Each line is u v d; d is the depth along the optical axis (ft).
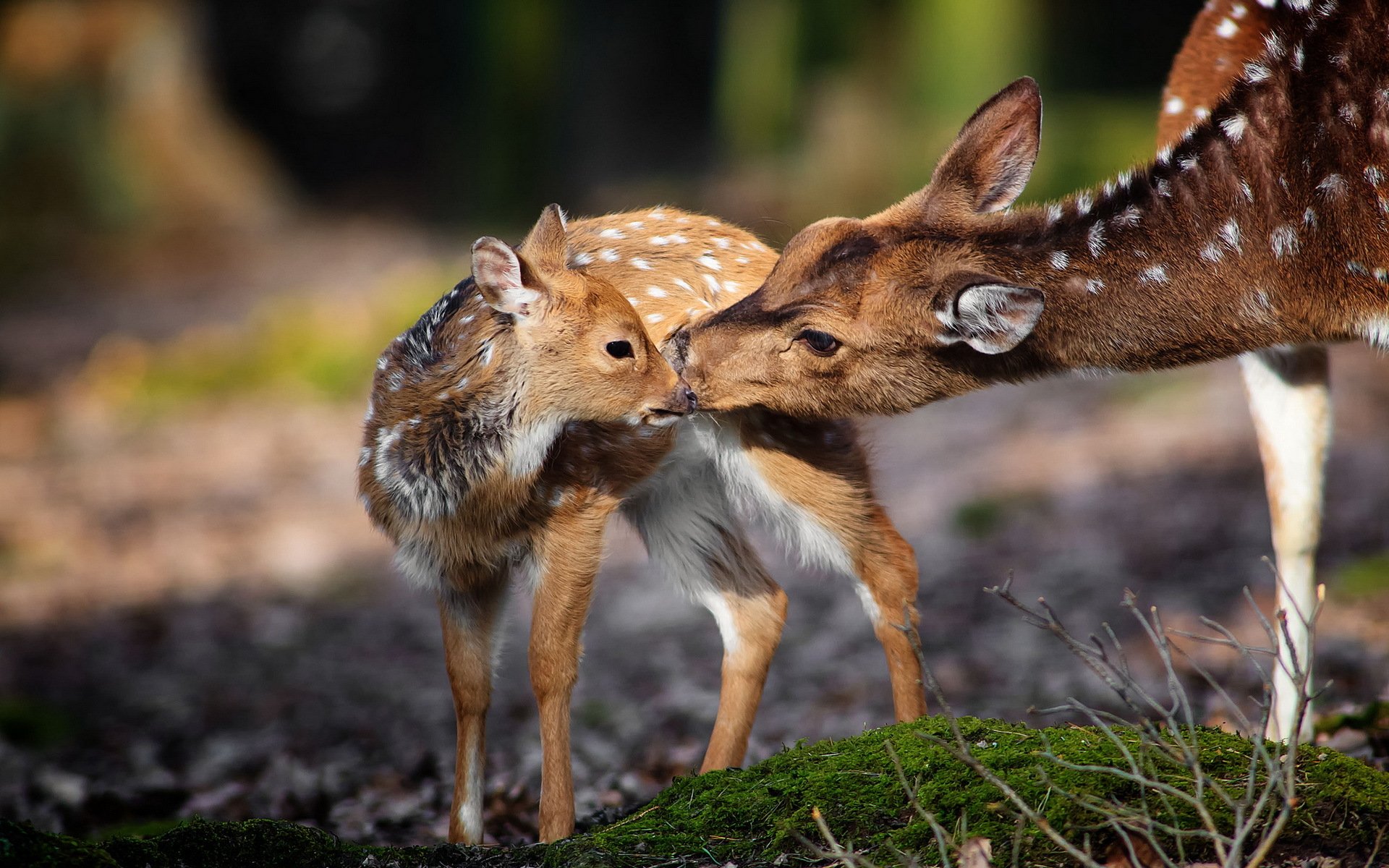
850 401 24.80
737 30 170.60
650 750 34.09
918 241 24.18
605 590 55.21
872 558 26.61
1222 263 23.86
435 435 24.16
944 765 19.13
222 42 191.72
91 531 65.00
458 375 24.31
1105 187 24.43
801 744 21.15
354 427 81.92
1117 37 177.06
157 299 123.44
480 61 157.17
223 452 77.97
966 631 43.45
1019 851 17.42
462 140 163.84
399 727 40.01
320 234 155.63
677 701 39.58
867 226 24.53
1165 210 24.03
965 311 23.16
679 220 28.43
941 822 18.34
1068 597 45.57
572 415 24.36
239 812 31.22
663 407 24.40
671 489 27.43
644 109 194.39
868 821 18.67
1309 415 26.17
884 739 20.26
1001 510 58.18
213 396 88.63
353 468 74.13
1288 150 23.44
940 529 57.82
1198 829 17.74
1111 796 18.13
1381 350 24.09
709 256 27.71
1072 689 35.53
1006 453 69.05
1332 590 39.88
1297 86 23.43
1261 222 23.65
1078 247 24.12
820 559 26.76
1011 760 18.98
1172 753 18.30
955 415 80.74
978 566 51.55
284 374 89.66
